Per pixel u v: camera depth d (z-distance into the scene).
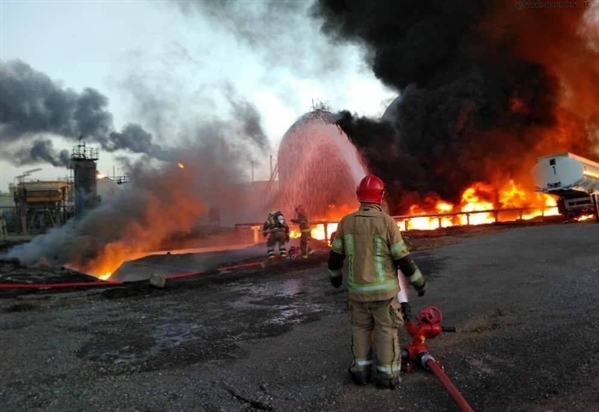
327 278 9.45
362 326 3.90
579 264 9.10
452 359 4.42
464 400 3.22
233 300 7.69
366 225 3.83
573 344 4.62
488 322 5.65
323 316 6.46
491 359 4.38
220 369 4.43
